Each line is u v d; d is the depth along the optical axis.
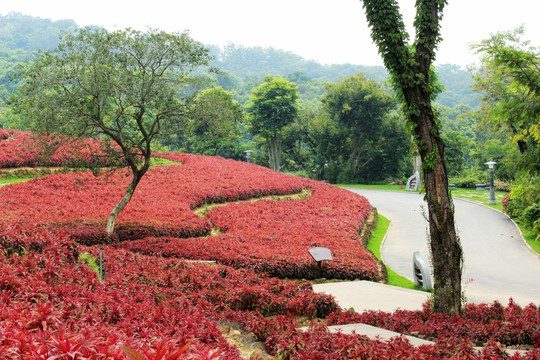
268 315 9.74
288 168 78.81
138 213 20.36
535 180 17.70
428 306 10.55
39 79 15.09
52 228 15.41
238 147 72.62
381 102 60.31
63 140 16.17
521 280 17.03
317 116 67.38
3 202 19.59
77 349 3.72
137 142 17.28
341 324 8.70
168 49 15.85
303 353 5.62
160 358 3.24
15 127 57.06
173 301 8.64
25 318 5.07
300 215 24.94
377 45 10.40
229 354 5.45
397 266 19.52
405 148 60.47
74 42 15.38
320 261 15.42
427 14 10.14
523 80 14.91
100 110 16.08
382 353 5.48
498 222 28.55
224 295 9.80
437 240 10.18
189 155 38.41
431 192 10.26
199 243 17.14
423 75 10.28
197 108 16.80
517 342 7.85
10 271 7.86
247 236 19.41
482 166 57.25
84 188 23.59
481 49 15.09
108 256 12.03
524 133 16.62
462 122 91.06
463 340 6.26
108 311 6.48
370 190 49.31
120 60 15.82
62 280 8.30
